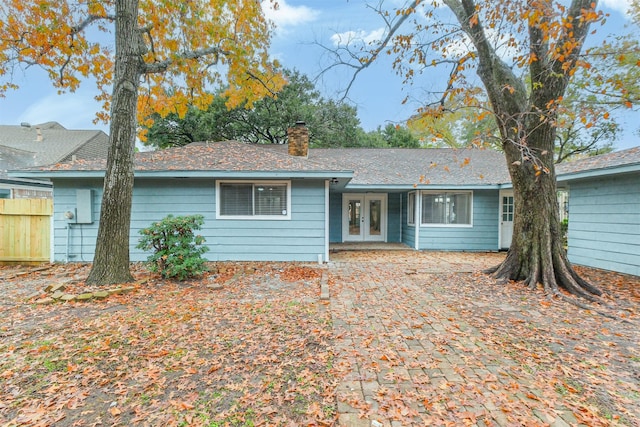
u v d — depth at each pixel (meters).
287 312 4.43
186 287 5.79
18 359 3.07
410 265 8.26
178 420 2.22
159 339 3.52
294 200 8.68
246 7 9.31
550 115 5.14
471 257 9.81
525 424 2.13
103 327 3.85
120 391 2.57
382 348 3.31
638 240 6.97
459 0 6.26
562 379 2.72
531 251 6.05
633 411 2.29
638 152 7.32
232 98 10.97
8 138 18.53
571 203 8.98
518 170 6.12
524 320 4.16
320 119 16.88
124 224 5.87
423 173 11.95
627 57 6.04
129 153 5.96
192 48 9.65
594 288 5.47
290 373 2.82
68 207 8.35
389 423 2.15
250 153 9.50
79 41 8.34
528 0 4.72
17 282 6.12
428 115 6.02
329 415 2.25
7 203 8.02
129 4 5.98
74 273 6.96
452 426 2.12
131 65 6.00
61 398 2.48
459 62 5.59
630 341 3.50
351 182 10.77
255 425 2.17
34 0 7.40
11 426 2.18
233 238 8.65
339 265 8.23
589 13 4.43
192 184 8.55
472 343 3.44
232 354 3.18
